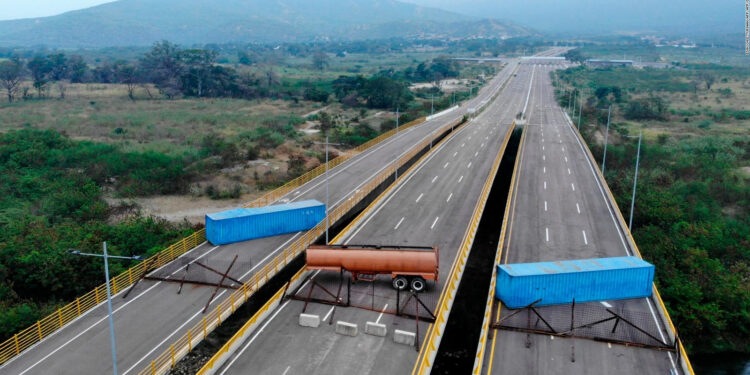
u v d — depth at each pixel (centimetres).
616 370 2672
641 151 8756
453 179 6669
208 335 3350
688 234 5303
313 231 4553
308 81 19750
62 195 5950
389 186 6284
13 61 18425
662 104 13912
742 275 4578
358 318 3225
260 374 2680
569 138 9538
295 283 3678
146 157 7756
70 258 3953
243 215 4462
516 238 4525
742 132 11031
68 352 2866
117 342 2964
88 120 11394
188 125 11200
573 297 3347
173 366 2866
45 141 8250
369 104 15012
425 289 3559
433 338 2844
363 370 2709
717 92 17225
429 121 11869
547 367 2689
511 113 13262
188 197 6506
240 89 17062
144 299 3472
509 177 6838
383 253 3544
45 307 3578
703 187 6838
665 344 2880
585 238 4544
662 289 4162
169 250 4088
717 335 3950
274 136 9712
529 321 3058
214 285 3622
